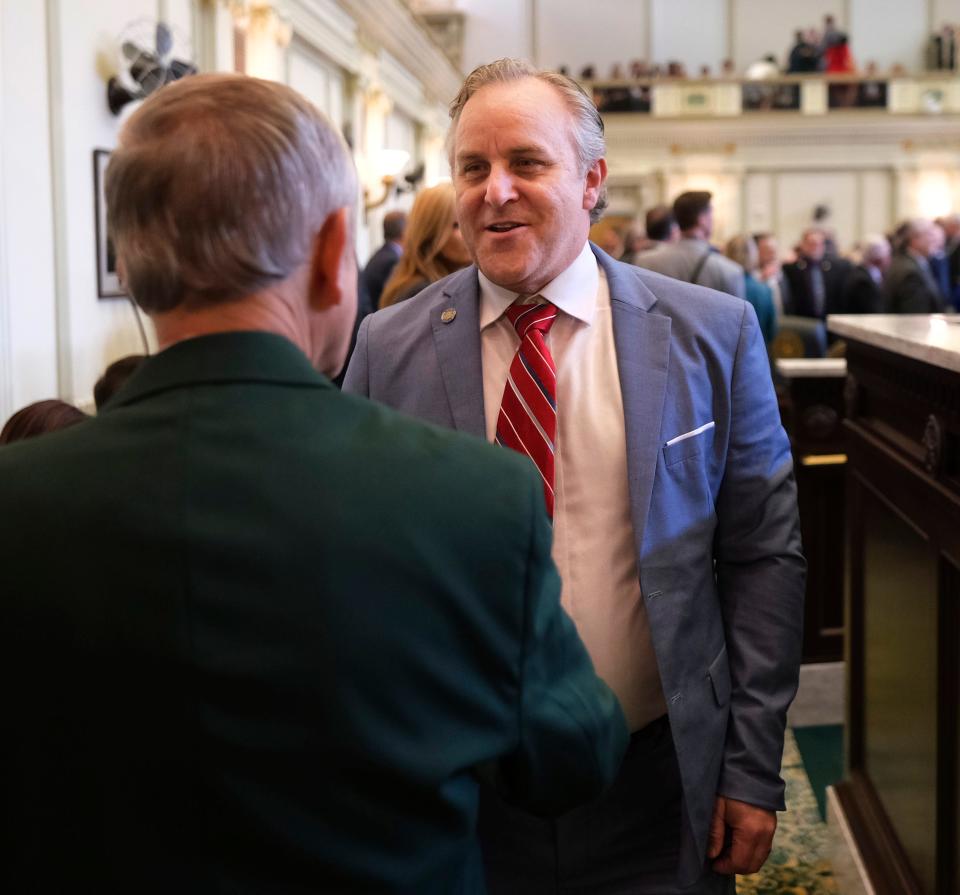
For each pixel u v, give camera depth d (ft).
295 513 2.39
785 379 10.92
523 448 4.26
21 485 2.44
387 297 8.87
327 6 24.00
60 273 11.71
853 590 7.64
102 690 2.32
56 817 2.36
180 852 2.32
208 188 2.45
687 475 4.41
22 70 10.87
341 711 2.33
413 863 2.43
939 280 27.04
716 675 4.48
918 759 6.12
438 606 2.43
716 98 57.26
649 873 4.44
